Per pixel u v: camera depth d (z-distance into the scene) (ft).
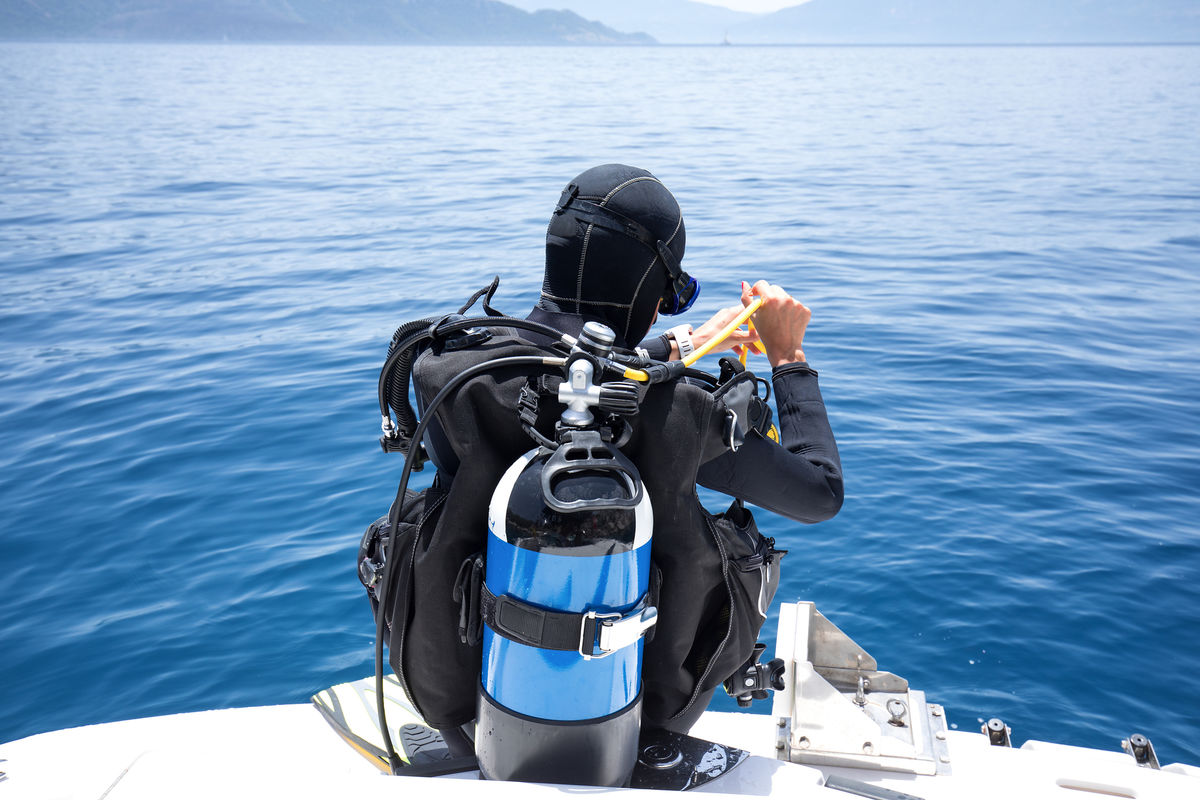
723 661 4.76
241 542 17.93
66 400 26.50
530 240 50.44
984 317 35.14
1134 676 13.78
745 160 88.38
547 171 80.28
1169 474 20.84
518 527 3.95
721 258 45.78
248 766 3.67
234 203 65.51
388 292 39.19
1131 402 25.79
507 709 4.10
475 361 4.42
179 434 23.59
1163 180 75.92
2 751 4.80
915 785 5.11
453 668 4.60
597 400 4.07
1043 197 67.10
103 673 14.12
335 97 193.67
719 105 166.40
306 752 5.35
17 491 20.48
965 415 24.67
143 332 33.78
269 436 23.27
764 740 6.17
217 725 5.57
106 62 447.83
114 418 24.91
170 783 3.57
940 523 18.29
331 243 50.62
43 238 53.21
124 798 3.48
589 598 3.92
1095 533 17.92
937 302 37.37
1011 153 95.45
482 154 93.81
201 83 255.09
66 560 17.46
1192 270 43.93
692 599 4.46
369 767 5.16
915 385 27.17
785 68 394.93
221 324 34.63
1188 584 16.14
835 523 18.24
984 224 56.13
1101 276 42.65
